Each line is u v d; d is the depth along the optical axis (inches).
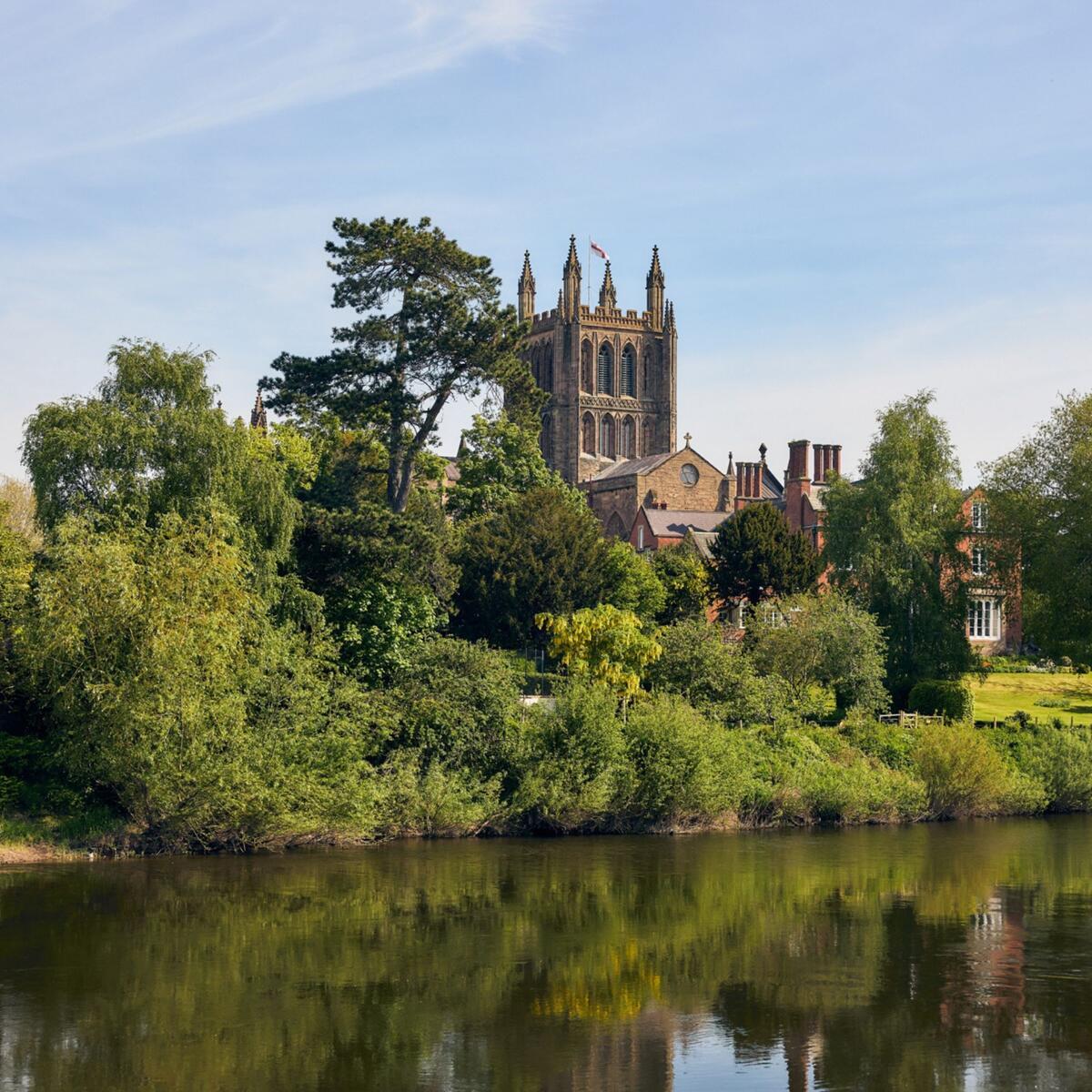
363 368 3334.2
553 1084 1074.7
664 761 2460.6
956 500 3791.8
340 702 2271.2
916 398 3841.0
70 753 2003.0
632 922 1670.8
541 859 2129.7
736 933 1620.3
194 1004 1274.6
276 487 2395.4
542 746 2412.6
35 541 3378.4
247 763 2063.2
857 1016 1269.7
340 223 3417.8
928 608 3627.0
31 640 1998.0
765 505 4318.4
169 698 1969.7
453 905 1745.8
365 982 1362.0
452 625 3750.0
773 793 2605.8
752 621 3535.9
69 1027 1198.9
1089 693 4138.8
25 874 1891.0
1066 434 3686.0
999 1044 1189.1
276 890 1817.2
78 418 2235.5
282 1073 1091.9
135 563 2034.9
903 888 1930.4
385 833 2293.3
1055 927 1667.1
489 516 4037.9
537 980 1384.1
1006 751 3041.3
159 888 1812.3
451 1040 1181.7
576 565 3821.4
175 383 2319.1
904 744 2920.8
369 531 2709.2
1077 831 2647.6
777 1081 1088.8
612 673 2792.8
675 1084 1079.0
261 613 2237.9
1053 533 3585.1
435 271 3442.4
